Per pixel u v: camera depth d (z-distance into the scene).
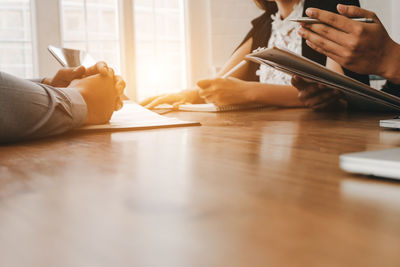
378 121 0.68
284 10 1.61
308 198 0.21
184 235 0.15
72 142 0.48
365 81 1.17
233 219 0.17
